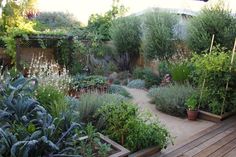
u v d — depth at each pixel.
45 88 4.06
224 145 4.02
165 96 5.73
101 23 10.35
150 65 8.79
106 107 3.85
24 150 2.53
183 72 6.76
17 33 7.66
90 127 3.37
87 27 10.48
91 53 9.05
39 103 3.54
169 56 8.48
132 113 3.75
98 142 3.23
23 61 7.70
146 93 7.18
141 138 3.53
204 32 7.71
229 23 7.74
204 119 5.25
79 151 2.99
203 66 5.29
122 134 3.56
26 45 7.90
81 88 6.02
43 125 2.91
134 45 9.39
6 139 2.61
